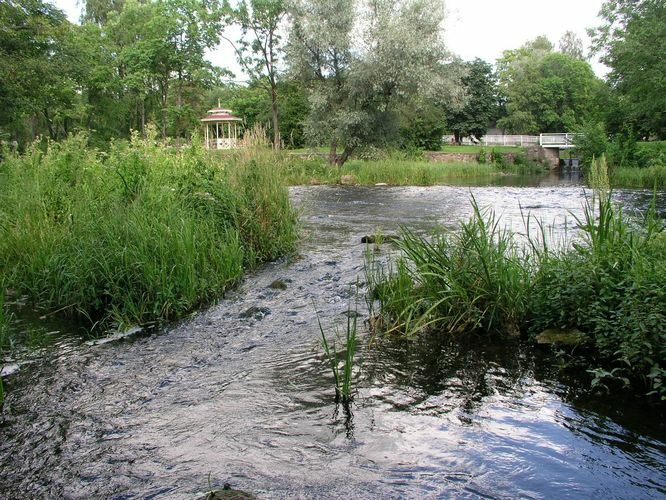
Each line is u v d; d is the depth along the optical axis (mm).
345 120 27234
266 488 2686
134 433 3314
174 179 8375
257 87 40812
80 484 2791
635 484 2691
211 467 2902
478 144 61031
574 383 3906
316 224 11898
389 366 4273
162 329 5340
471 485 2689
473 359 4383
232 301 6199
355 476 2781
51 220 7137
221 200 8258
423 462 2910
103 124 46125
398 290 5426
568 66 68750
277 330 5234
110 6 54906
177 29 43719
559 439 3133
